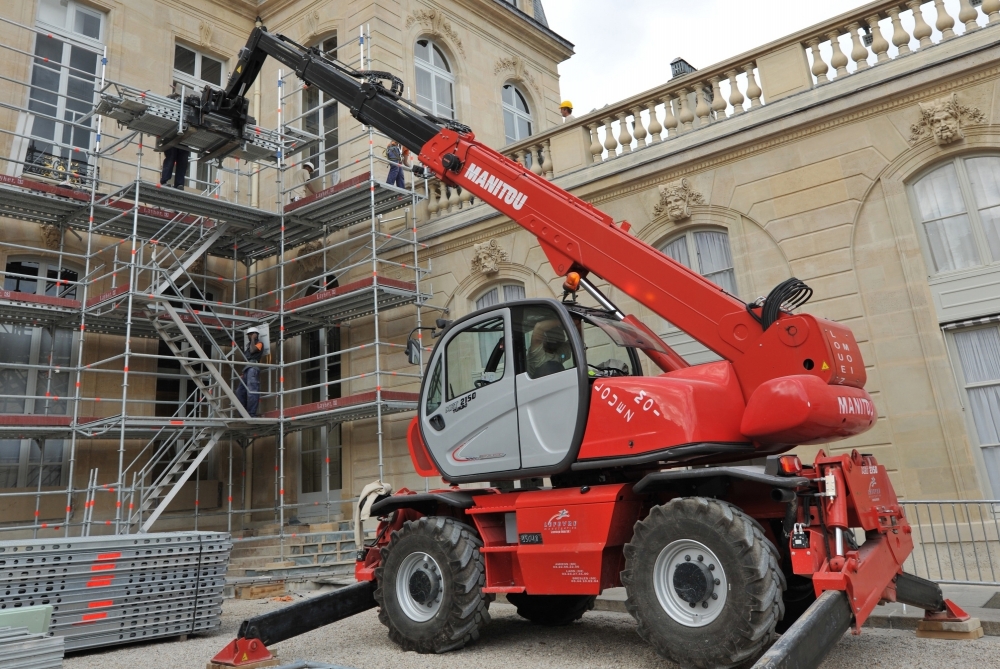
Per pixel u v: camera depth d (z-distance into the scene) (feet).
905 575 18.93
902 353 32.60
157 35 57.72
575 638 22.02
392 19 57.77
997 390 30.99
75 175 48.06
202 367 54.65
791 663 12.76
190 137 32.22
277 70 61.77
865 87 34.40
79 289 50.19
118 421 40.75
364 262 47.29
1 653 16.88
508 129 68.33
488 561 20.65
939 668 16.34
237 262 59.52
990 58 31.53
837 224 34.86
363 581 23.56
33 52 50.80
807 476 16.71
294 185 58.23
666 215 39.96
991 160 32.14
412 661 19.77
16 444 45.57
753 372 18.28
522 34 70.74
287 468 54.34
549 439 19.58
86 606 23.17
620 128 42.98
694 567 16.10
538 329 20.83
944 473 30.94
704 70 39.65
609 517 18.24
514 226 46.39
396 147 50.65
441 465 21.97
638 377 19.26
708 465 19.61
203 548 26.58
